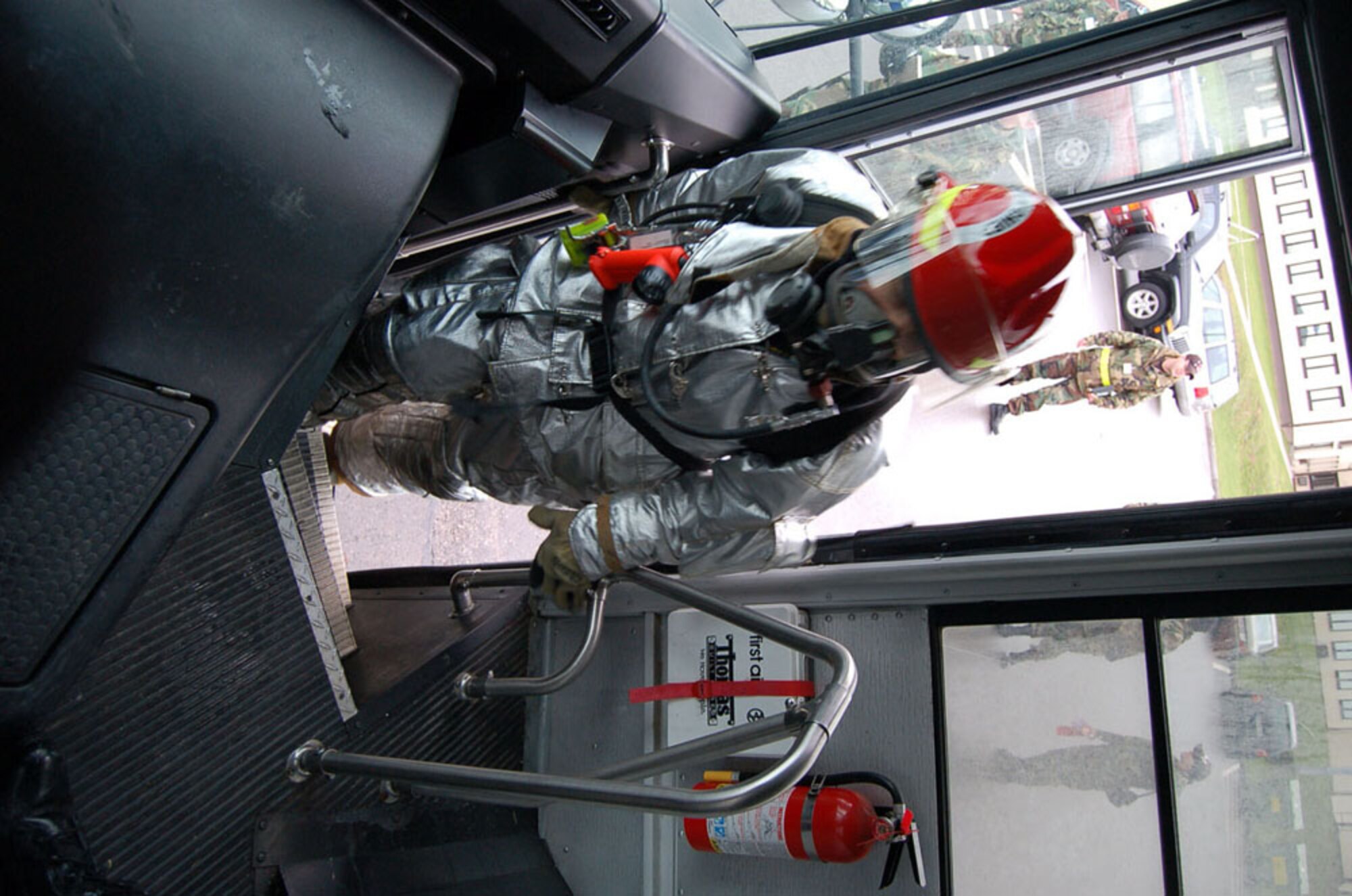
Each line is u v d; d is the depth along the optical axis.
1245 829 2.00
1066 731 2.20
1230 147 2.38
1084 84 2.13
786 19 2.52
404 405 2.57
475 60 1.83
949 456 4.62
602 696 2.76
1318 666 1.98
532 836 2.71
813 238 1.65
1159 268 4.33
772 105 2.39
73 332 1.32
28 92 1.18
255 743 2.09
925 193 1.64
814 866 2.37
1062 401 4.36
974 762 2.28
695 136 2.31
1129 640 2.17
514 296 1.96
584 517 1.97
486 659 2.70
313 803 2.19
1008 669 2.29
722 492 1.88
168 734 1.93
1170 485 4.55
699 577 2.01
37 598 1.38
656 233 1.89
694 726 2.53
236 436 1.55
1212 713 2.06
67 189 1.25
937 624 2.38
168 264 1.39
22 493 1.33
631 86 2.04
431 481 2.50
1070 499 4.44
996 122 2.34
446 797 2.49
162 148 1.33
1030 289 1.48
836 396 1.72
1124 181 2.54
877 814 2.27
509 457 2.19
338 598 2.54
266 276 1.51
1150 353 4.14
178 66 1.33
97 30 1.23
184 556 1.99
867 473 1.83
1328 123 1.83
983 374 1.59
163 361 1.42
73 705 1.78
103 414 1.38
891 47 2.44
